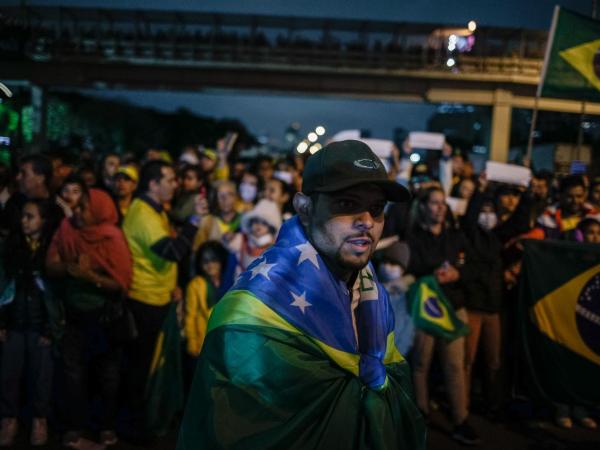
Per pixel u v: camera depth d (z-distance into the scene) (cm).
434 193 421
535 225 512
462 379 417
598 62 513
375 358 144
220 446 124
